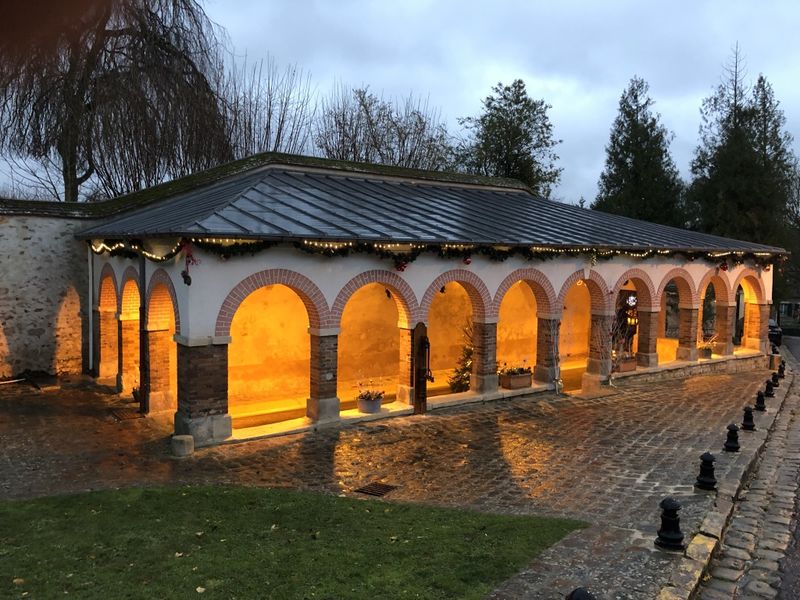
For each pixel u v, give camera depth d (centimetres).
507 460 1068
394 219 1448
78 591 571
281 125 3212
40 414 1331
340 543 686
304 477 975
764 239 3469
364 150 3559
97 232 1480
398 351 1792
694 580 595
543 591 564
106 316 1700
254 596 560
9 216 1694
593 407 1491
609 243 1712
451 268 1438
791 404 1620
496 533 713
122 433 1192
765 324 2372
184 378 1128
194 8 2148
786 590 622
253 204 1309
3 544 681
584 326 2336
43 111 2080
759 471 1045
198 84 2264
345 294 1270
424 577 595
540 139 3947
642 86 3838
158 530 726
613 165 3925
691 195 3700
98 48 1884
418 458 1078
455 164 3966
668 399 1600
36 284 1741
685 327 2066
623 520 773
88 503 818
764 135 3525
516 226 1677
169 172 2380
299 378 1614
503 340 2042
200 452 1090
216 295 1116
